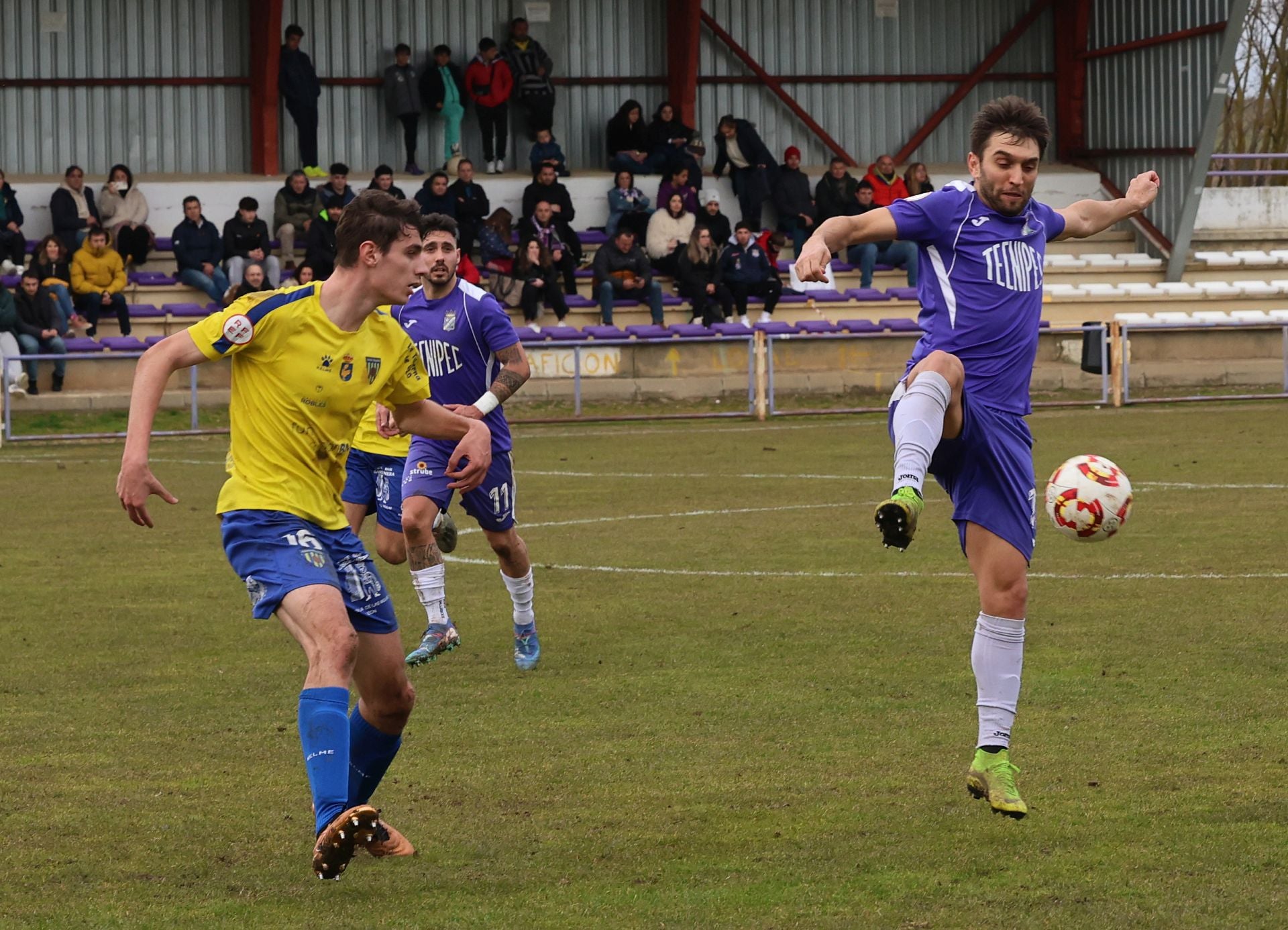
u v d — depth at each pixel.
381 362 11.31
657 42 74.94
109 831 12.15
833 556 25.89
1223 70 68.31
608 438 48.00
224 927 10.05
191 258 60.34
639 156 70.00
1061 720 15.23
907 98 78.06
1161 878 10.73
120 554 27.33
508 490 18.06
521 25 69.81
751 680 17.25
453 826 12.23
